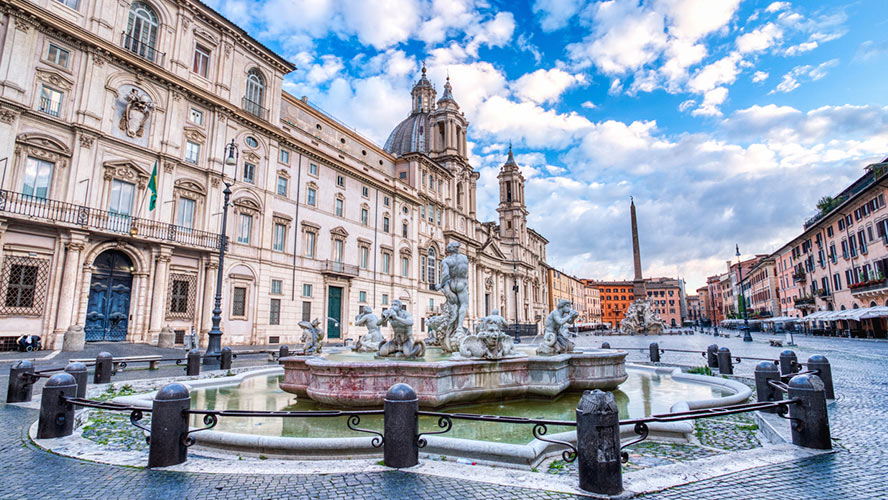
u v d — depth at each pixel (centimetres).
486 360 853
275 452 549
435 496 410
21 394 892
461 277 1120
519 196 8625
